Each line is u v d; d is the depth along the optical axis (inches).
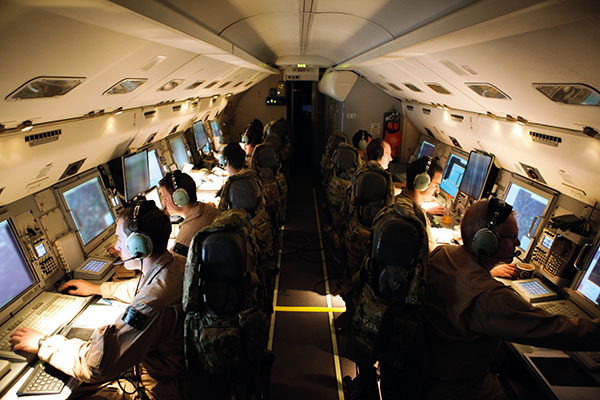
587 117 79.0
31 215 109.5
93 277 118.0
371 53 133.5
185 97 193.2
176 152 240.2
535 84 78.6
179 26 65.4
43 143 97.2
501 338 68.9
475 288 71.8
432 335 79.0
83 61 67.9
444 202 197.9
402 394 84.9
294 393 121.2
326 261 208.8
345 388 114.0
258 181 162.2
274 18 116.6
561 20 46.8
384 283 82.8
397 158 274.8
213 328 83.5
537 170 127.2
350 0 90.0
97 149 133.4
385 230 81.1
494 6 50.1
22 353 84.0
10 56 49.9
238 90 316.8
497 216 72.1
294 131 490.9
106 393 92.1
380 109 268.4
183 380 91.0
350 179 209.0
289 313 161.6
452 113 170.2
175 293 85.4
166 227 89.0
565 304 105.7
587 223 107.1
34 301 103.4
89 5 42.2
